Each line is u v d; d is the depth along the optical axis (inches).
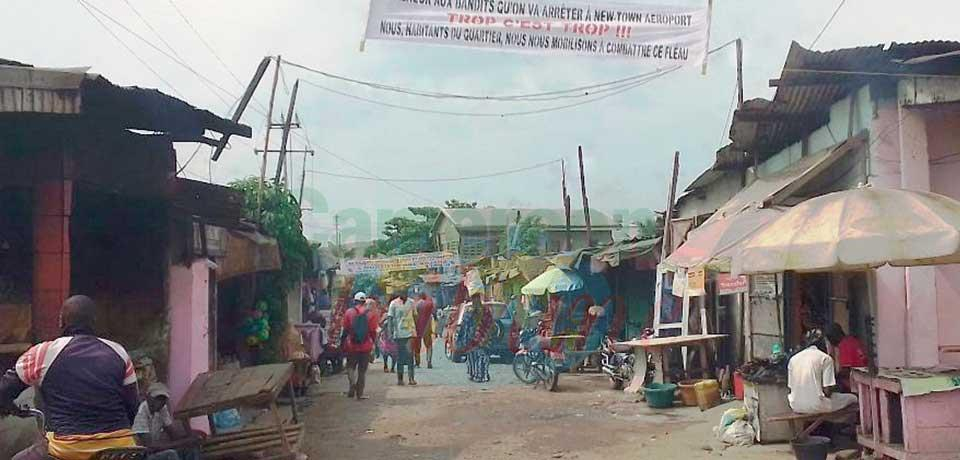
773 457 358.3
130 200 348.2
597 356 760.3
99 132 292.2
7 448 251.8
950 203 293.9
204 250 388.8
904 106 386.0
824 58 374.9
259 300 557.6
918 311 383.6
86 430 198.1
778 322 511.5
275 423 332.2
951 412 303.7
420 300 811.4
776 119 477.1
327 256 990.4
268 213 585.6
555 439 423.2
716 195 711.7
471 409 527.2
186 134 335.9
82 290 339.9
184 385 363.6
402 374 660.7
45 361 200.8
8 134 267.7
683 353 586.9
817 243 286.7
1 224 281.6
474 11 325.1
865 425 336.8
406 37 325.7
